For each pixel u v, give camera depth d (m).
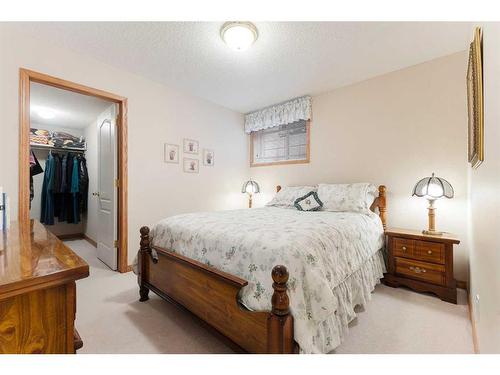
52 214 4.18
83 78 2.46
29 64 2.14
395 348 1.46
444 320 1.78
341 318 1.51
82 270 0.68
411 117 2.69
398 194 2.78
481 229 1.31
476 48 1.22
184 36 2.16
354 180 3.14
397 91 2.79
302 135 3.81
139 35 2.15
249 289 1.30
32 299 0.65
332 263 1.49
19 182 2.06
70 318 0.70
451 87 2.44
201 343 1.52
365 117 3.04
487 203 1.11
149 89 3.03
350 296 1.67
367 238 2.15
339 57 2.50
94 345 1.49
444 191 2.23
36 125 4.32
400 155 2.76
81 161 4.46
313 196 2.89
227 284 1.37
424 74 2.60
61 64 2.32
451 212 2.42
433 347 1.46
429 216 2.33
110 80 2.67
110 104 3.29
